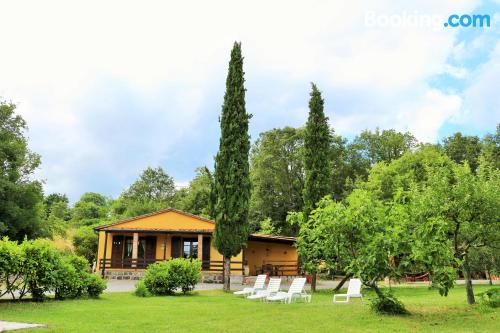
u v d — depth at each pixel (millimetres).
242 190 23047
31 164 34906
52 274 14211
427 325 9398
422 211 12227
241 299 16766
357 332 8539
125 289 21312
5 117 34281
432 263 10000
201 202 56656
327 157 24703
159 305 13938
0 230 30141
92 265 37375
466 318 10375
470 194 12703
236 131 23625
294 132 49969
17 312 11094
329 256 11992
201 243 29672
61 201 73875
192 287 19984
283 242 35094
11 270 13203
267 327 9219
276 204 50594
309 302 15297
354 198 11062
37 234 34469
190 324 9570
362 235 10906
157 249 31688
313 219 12336
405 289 24266
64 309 11984
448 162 38438
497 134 45219
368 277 10773
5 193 32344
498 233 13094
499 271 24109
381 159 54031
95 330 8414
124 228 30094
